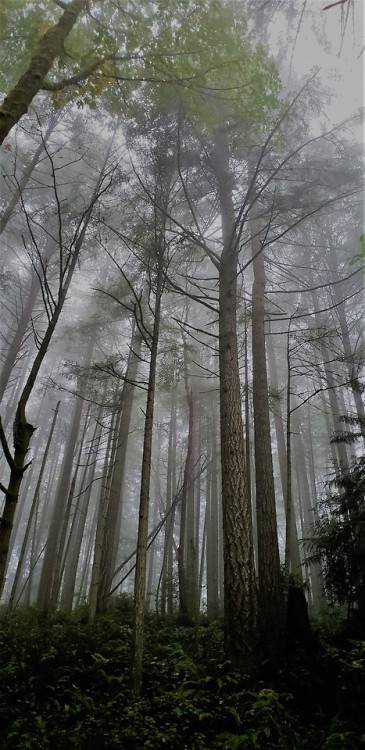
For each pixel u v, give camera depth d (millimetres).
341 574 7277
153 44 5094
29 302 15781
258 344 10000
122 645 7062
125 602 11219
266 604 6918
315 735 4543
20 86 3676
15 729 4277
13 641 6938
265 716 4586
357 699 4926
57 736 4238
